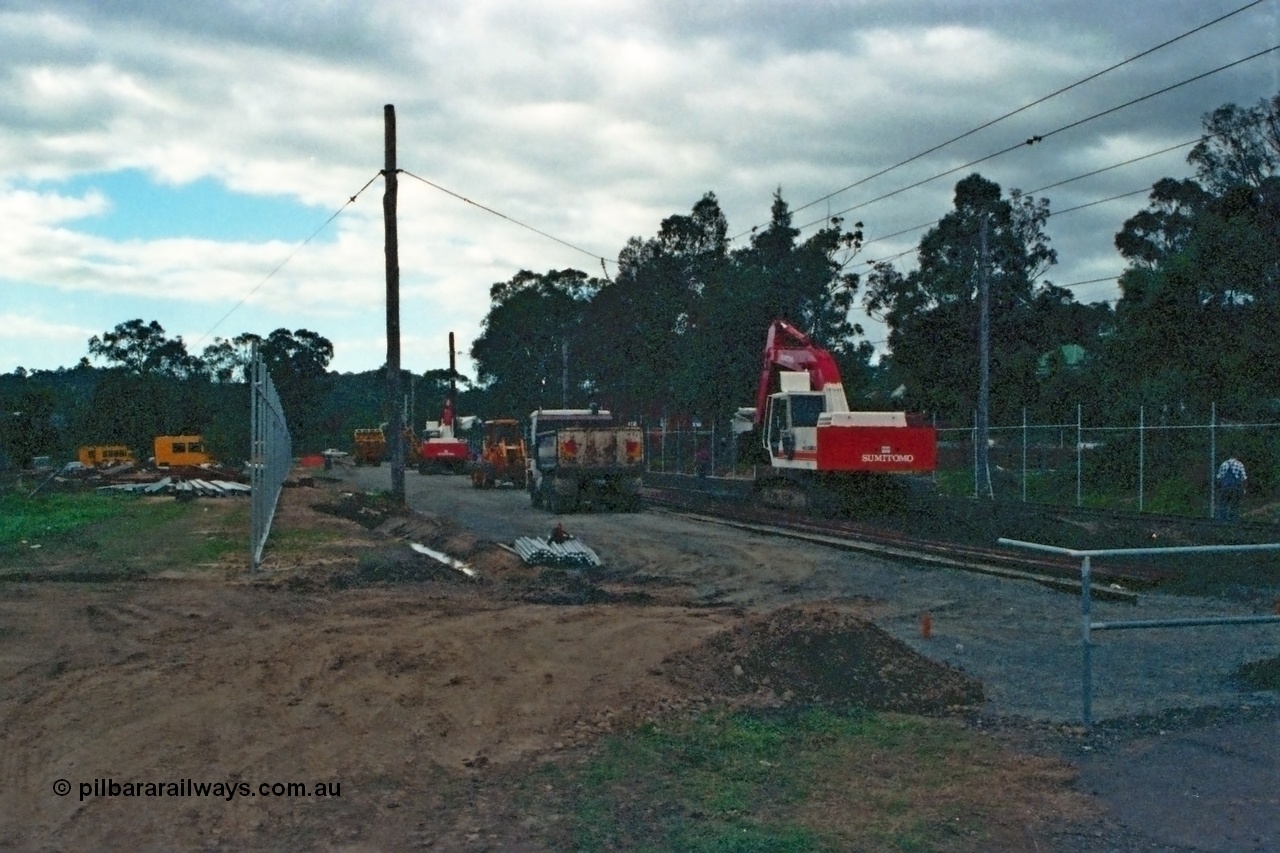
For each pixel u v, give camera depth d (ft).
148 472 175.73
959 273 157.38
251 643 38.17
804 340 103.30
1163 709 28.96
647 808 21.90
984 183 169.37
